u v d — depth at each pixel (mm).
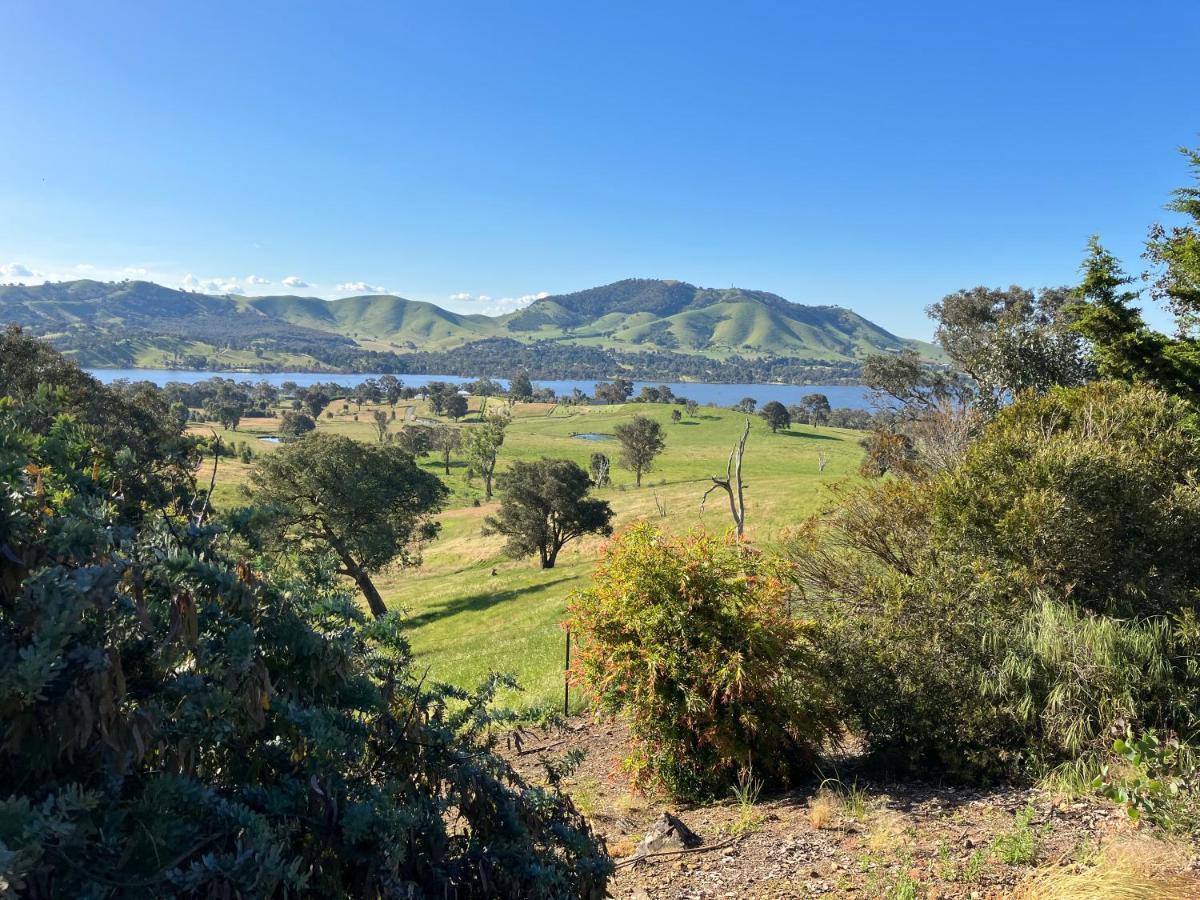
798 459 109250
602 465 95750
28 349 30125
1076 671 6594
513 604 32906
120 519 2438
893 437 16547
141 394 31766
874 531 9883
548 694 13281
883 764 7211
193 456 2791
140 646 2039
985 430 14422
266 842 1915
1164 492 9531
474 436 95875
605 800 8070
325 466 33969
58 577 1734
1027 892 4121
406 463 37062
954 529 9391
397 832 2287
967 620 7340
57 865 1741
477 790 2891
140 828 1828
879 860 4980
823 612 8586
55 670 1673
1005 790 6145
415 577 54875
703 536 7961
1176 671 6621
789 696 7289
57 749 1751
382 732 2826
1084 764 6023
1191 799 4633
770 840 5867
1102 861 4223
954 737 6723
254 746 2436
